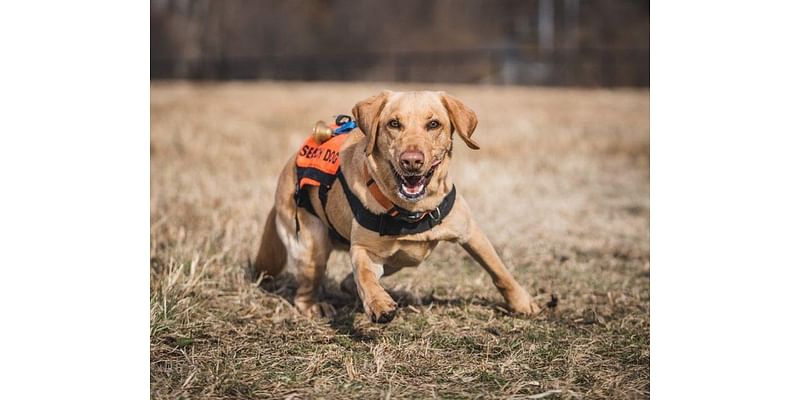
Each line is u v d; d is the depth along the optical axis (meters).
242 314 4.05
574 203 7.18
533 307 4.05
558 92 18.28
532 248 5.53
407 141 3.31
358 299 4.40
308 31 37.06
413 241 3.62
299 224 4.02
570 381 3.23
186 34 35.44
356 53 36.00
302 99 15.70
